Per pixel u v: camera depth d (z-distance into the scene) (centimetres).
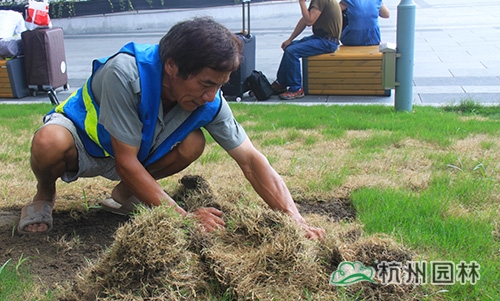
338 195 375
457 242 288
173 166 310
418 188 384
